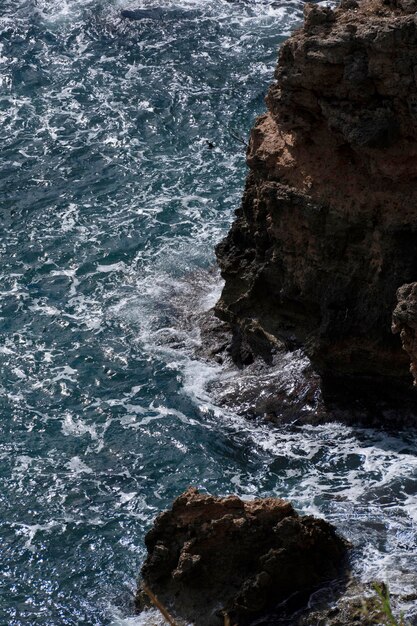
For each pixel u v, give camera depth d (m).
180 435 39.38
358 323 37.94
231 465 37.94
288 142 39.47
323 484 36.56
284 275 40.31
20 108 59.59
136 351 43.75
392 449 37.66
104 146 56.53
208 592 30.94
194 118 57.84
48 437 39.66
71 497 36.91
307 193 38.12
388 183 36.97
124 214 51.84
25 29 66.06
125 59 63.03
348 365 38.56
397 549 32.47
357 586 30.81
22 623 32.22
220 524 30.66
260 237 41.09
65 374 42.69
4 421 40.41
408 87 35.00
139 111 58.66
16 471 38.09
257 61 62.22
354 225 37.31
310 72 36.28
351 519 34.31
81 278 48.12
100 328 45.12
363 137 35.94
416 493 35.56
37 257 49.47
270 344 41.53
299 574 30.81
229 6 67.31
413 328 31.27
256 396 40.56
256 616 30.45
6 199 53.34
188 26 65.62
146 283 47.66
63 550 34.75
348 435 38.47
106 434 39.69
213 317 44.81
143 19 66.38
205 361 42.97
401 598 30.12
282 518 30.84
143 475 37.75
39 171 55.12
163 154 55.66
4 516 36.22
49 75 62.09
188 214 51.56
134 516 36.00
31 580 33.69
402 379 38.03
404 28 34.12
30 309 46.41
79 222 51.56
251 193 41.75
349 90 36.00
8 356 43.75
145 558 34.12
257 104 58.59
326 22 36.62
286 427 39.28
